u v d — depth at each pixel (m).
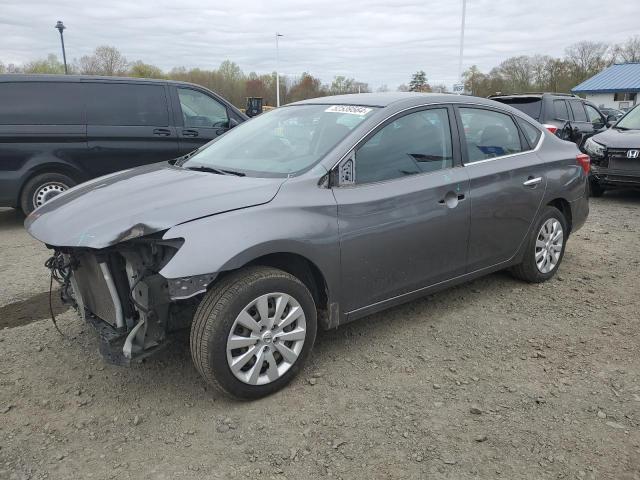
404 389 3.24
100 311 3.19
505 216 4.34
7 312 4.36
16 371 3.45
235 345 2.95
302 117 4.05
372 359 3.59
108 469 2.58
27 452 2.69
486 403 3.10
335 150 3.42
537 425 2.90
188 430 2.87
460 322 4.15
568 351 3.72
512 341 3.86
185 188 3.24
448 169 3.96
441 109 4.05
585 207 5.20
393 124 3.70
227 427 2.88
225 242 2.84
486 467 2.59
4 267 5.52
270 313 3.09
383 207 3.50
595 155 9.05
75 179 7.29
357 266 3.43
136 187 3.37
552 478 2.52
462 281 4.20
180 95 7.90
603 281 5.09
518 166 4.44
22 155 6.94
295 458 2.65
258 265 3.14
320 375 3.38
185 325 3.12
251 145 3.98
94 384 3.31
